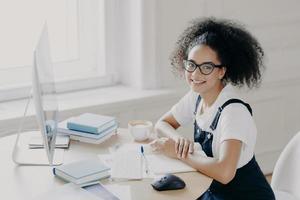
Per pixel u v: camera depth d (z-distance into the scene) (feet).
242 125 5.94
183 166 6.00
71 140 6.84
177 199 5.23
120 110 9.41
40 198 5.18
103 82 10.34
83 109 8.99
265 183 6.33
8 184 5.57
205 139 6.28
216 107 6.22
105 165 5.87
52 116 6.21
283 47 11.31
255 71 6.50
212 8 10.27
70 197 5.20
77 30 10.15
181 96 9.99
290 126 11.71
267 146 11.57
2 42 9.40
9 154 6.43
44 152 6.45
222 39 6.16
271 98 11.24
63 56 10.16
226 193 6.19
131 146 6.64
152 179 5.67
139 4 9.57
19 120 8.42
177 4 9.84
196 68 6.13
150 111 9.77
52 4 9.75
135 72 10.18
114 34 10.22
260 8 10.87
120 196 5.23
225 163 5.74
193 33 6.56
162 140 6.36
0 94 9.29
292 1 11.25
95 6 10.18
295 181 7.03
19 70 9.61
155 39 9.80
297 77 11.40
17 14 9.40
